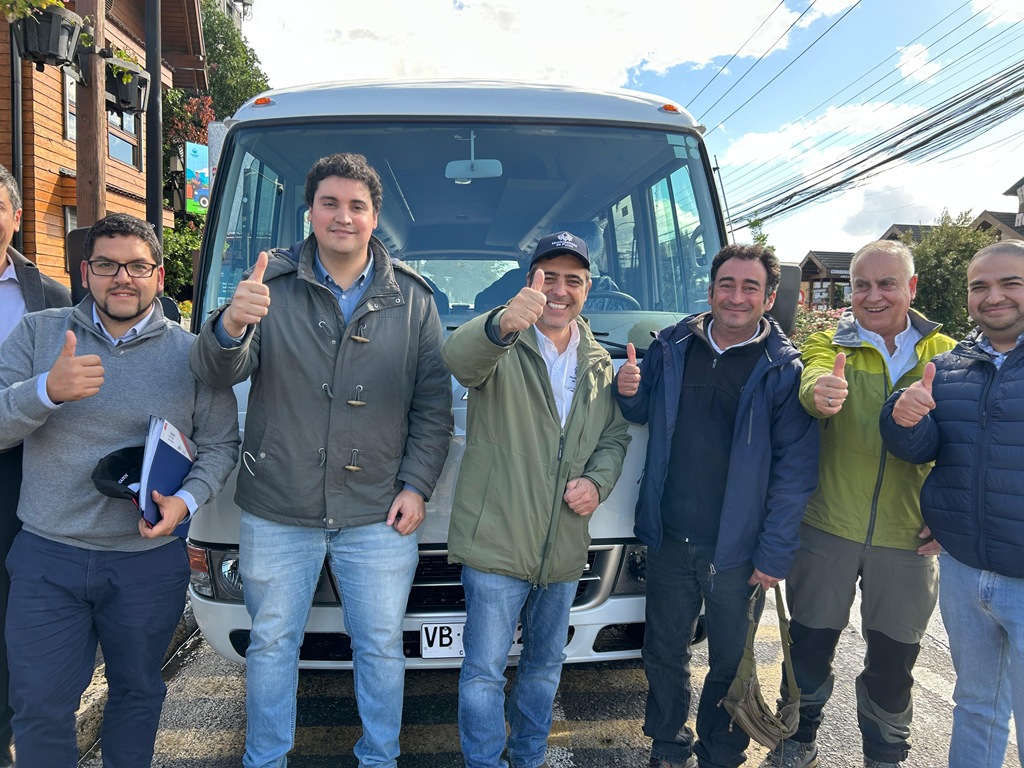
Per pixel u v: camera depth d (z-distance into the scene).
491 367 2.37
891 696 2.75
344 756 3.11
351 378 2.40
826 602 2.75
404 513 2.49
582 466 2.56
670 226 3.58
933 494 2.47
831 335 2.85
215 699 3.55
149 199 7.94
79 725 3.08
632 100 3.63
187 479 2.37
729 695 2.59
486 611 2.51
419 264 3.53
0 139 11.28
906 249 2.67
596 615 2.84
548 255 2.50
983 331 2.46
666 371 2.68
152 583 2.40
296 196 3.47
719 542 2.56
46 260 12.05
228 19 29.52
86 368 2.12
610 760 3.07
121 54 7.10
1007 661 2.47
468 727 2.53
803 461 2.54
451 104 3.48
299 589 2.48
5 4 5.46
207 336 2.20
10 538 2.60
